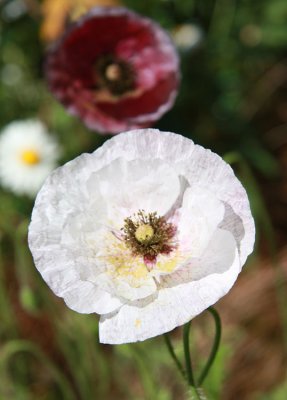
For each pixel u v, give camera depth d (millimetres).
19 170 624
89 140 690
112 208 348
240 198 330
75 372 547
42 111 738
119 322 332
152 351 519
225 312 594
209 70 709
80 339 535
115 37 531
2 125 724
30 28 724
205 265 333
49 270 337
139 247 347
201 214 333
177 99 687
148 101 534
